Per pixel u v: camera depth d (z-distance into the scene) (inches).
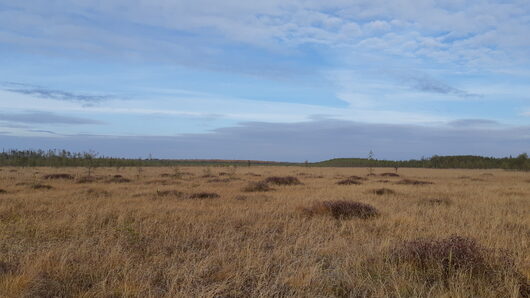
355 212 381.4
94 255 216.7
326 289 170.1
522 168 2265.0
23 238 261.4
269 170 1918.1
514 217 366.9
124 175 1179.3
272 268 203.8
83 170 1529.3
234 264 201.8
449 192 652.1
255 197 545.0
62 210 383.2
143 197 526.0
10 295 149.6
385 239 262.4
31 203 438.3
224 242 257.3
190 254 225.3
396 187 768.3
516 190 693.9
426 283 176.9
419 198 542.3
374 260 209.6
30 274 172.4
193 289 167.9
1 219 327.3
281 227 326.6
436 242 211.0
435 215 373.7
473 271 182.5
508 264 184.7
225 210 407.5
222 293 166.2
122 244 247.9
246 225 331.6
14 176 1002.7
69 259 207.6
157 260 212.8
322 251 233.8
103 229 294.2
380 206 446.0
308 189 713.6
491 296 155.3
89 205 414.3
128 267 194.9
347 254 219.9
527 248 237.9
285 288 172.6
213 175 1216.8
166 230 294.4
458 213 384.5
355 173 1712.6
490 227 315.6
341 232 299.3
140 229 292.2
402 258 206.7
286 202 489.7
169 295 154.6
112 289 164.1
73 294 158.7
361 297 162.6
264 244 257.8
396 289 160.9
